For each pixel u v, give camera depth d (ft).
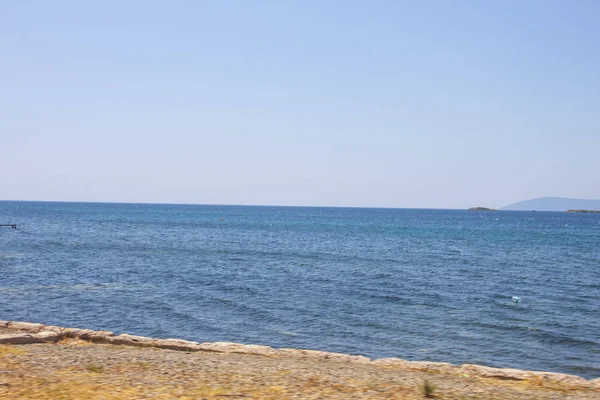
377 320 85.81
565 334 77.92
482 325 83.30
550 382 36.70
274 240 267.39
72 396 28.02
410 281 128.57
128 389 29.91
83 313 88.79
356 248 224.12
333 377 35.32
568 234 363.76
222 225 419.74
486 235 338.75
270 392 30.50
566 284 126.82
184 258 174.81
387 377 36.24
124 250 198.49
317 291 112.47
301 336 76.13
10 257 166.40
